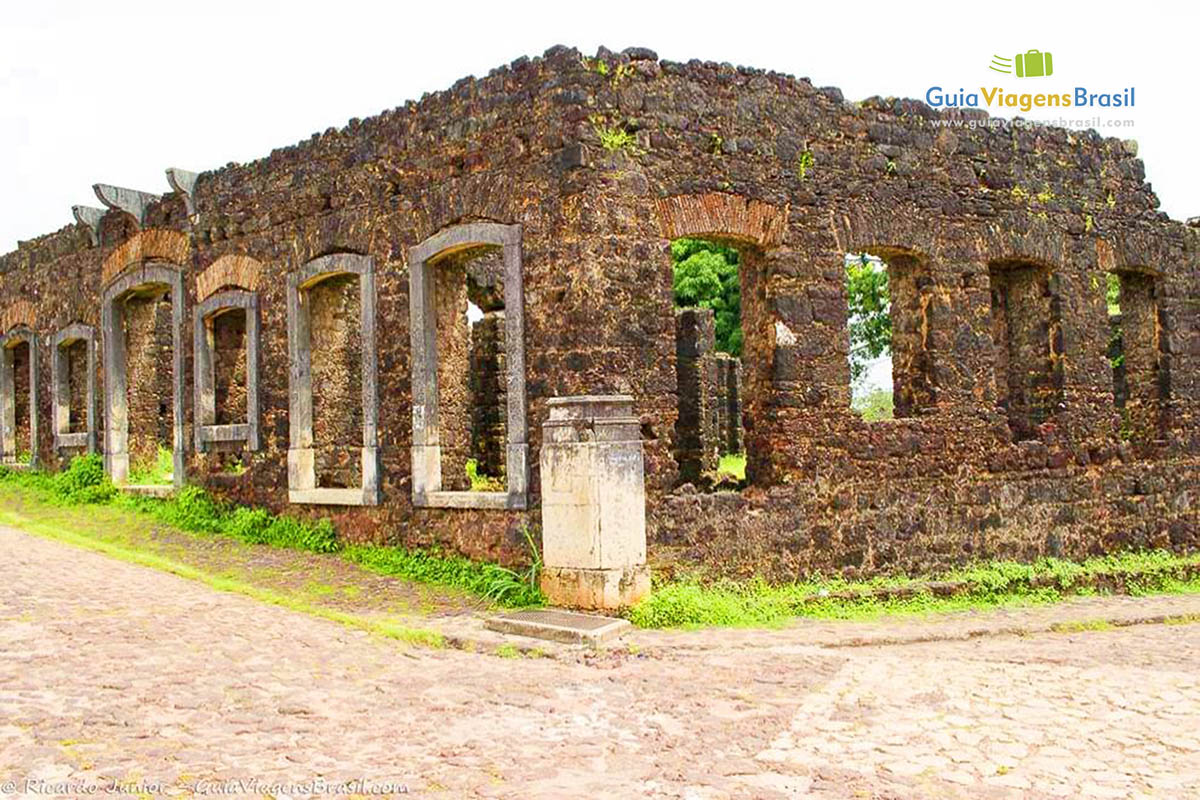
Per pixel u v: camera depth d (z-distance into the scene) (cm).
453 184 1183
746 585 1120
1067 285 1421
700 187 1128
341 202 1328
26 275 2130
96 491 1752
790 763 625
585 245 1059
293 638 924
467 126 1172
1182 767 626
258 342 1460
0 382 2208
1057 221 1416
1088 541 1409
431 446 1220
